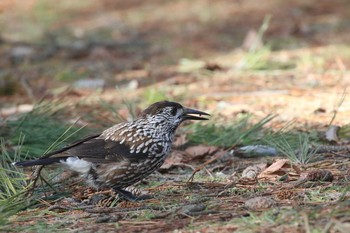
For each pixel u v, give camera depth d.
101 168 9.40
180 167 11.15
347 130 12.13
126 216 8.73
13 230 8.39
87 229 8.30
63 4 29.56
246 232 7.70
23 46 22.08
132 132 9.55
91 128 12.55
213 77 17.20
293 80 16.31
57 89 16.77
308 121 12.91
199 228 8.01
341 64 17.16
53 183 10.09
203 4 27.94
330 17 24.14
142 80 17.56
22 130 11.76
